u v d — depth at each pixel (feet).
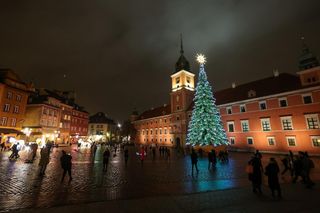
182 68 214.90
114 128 392.27
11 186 33.24
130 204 25.18
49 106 183.32
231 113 153.48
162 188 34.47
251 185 37.60
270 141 126.31
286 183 40.22
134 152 137.49
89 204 24.75
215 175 48.21
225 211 23.12
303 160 37.65
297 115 115.03
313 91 109.91
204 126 116.57
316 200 27.89
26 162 62.80
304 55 119.03
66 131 219.20
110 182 38.65
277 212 22.74
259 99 136.05
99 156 95.55
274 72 147.23
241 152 134.41
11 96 145.07
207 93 123.13
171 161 80.74
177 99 210.38
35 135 163.73
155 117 253.65
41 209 22.68
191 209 23.76
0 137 132.36
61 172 48.26
